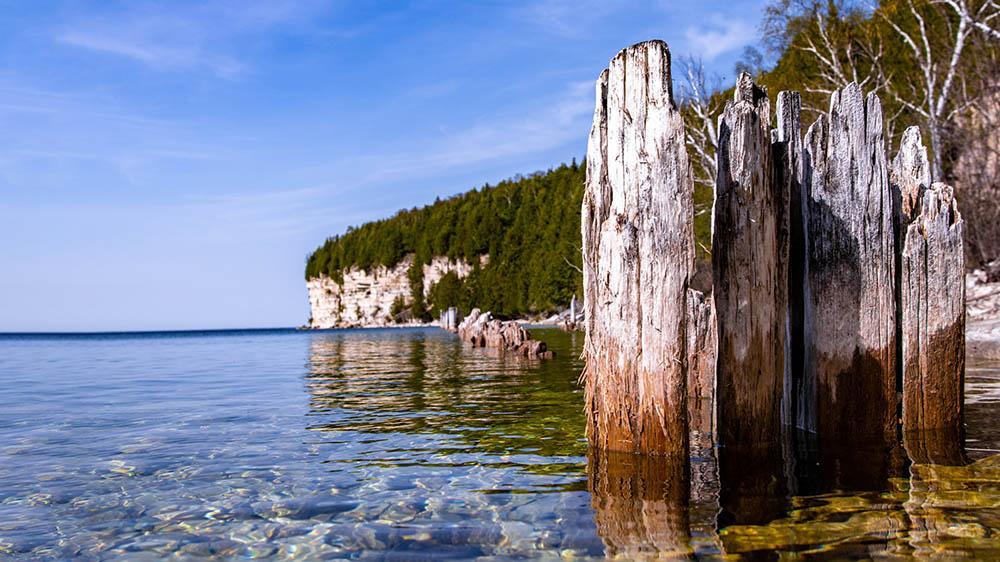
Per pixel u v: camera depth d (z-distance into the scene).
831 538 3.51
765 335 5.15
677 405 4.96
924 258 5.59
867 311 5.52
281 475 5.30
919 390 5.63
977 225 19.28
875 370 5.52
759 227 5.11
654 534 3.66
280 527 4.02
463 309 101.06
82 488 5.02
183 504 4.55
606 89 5.27
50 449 6.56
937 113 23.75
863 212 5.54
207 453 6.26
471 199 119.25
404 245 118.88
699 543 3.50
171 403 10.35
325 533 3.88
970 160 21.52
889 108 28.42
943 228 5.60
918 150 6.04
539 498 4.41
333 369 17.88
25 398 11.33
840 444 5.48
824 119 5.65
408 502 4.44
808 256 5.63
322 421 8.14
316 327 137.12
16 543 3.83
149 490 4.93
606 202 5.29
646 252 4.97
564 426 7.29
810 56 31.92
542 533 3.75
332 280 132.88
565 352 20.97
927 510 3.91
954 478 4.53
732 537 3.57
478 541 3.66
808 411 5.74
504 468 5.30
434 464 5.55
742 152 5.05
